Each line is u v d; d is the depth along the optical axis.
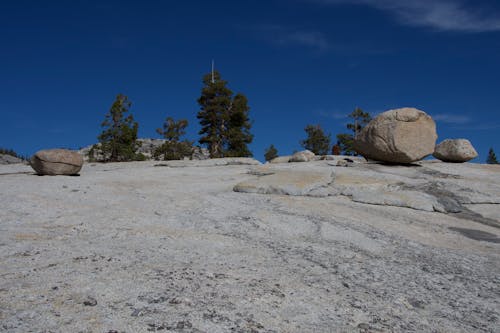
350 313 4.55
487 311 5.03
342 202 13.12
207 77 46.91
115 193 11.88
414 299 5.24
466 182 16.31
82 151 46.06
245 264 6.05
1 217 8.30
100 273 5.09
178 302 4.33
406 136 19.17
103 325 3.70
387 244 8.44
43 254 5.91
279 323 4.10
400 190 14.59
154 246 6.73
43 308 3.95
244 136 45.38
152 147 55.88
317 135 54.31
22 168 22.66
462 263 7.39
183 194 12.54
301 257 6.80
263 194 13.45
